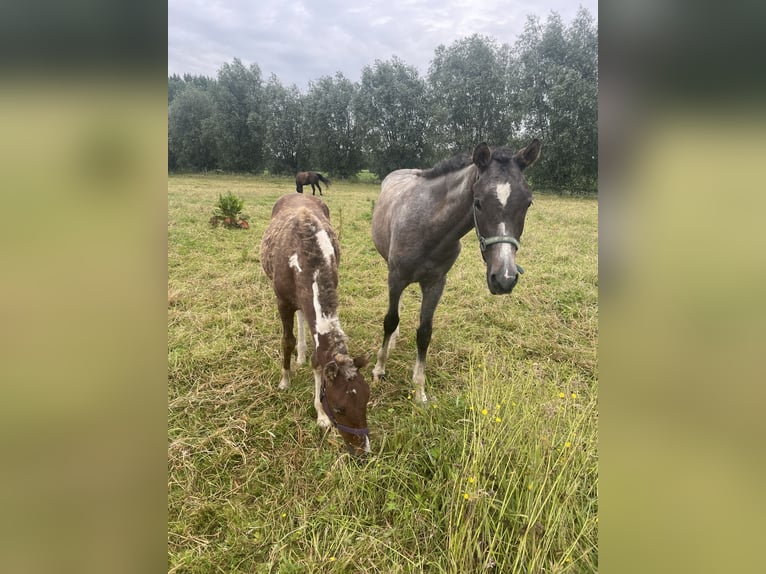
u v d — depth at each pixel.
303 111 33.47
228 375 3.47
